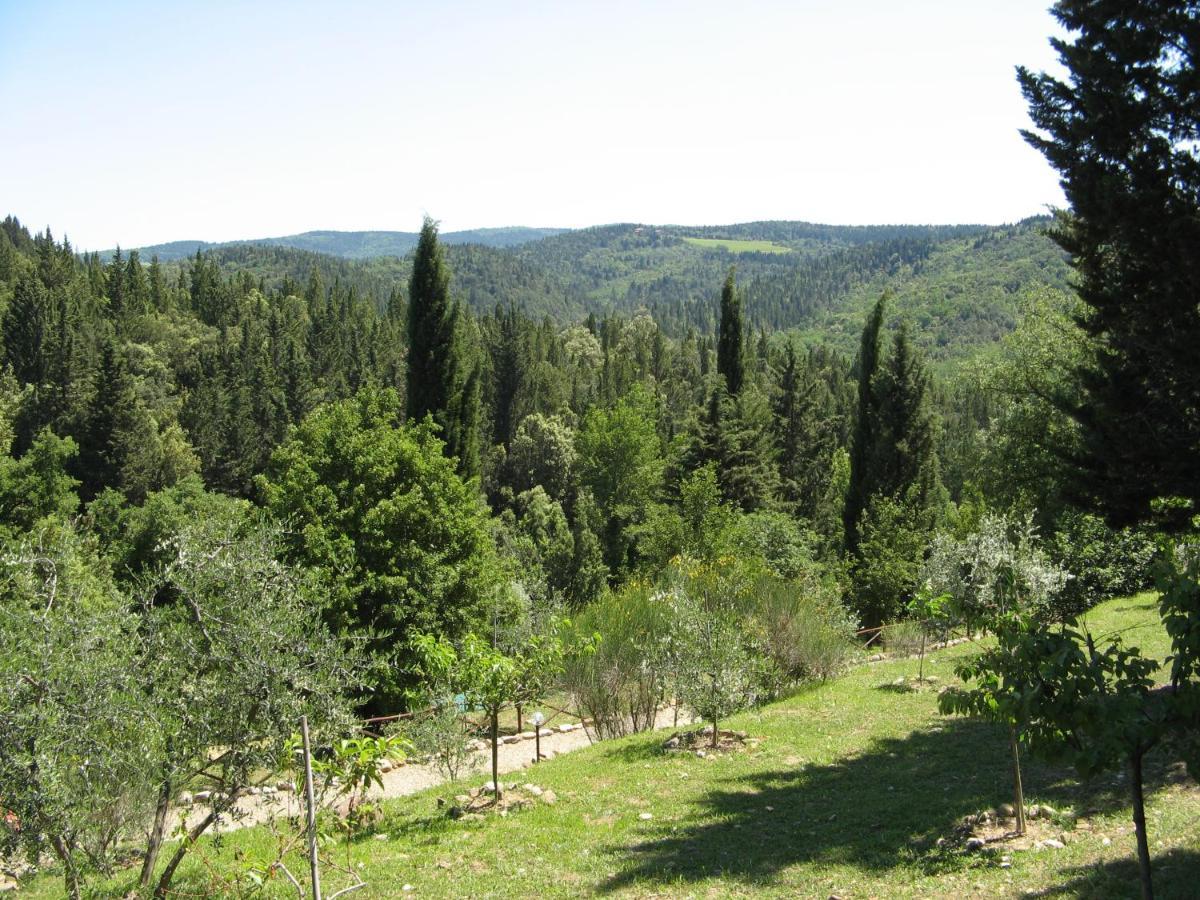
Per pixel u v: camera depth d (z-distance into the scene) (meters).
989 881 7.41
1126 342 11.88
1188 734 4.86
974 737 13.05
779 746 13.80
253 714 7.19
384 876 8.91
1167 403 11.83
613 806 11.26
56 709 6.48
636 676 17.42
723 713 14.38
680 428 85.75
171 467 64.62
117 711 6.72
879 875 7.94
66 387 68.12
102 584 8.35
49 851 7.24
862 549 29.03
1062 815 8.75
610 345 146.25
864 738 13.84
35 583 7.19
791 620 19.09
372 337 111.50
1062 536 23.52
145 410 65.75
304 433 24.52
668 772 12.80
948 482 64.94
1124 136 11.37
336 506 22.14
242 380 84.88
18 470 49.34
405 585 21.20
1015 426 29.19
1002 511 28.28
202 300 123.62
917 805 10.00
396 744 8.36
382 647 20.64
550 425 78.62
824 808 10.39
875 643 26.97
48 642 6.67
